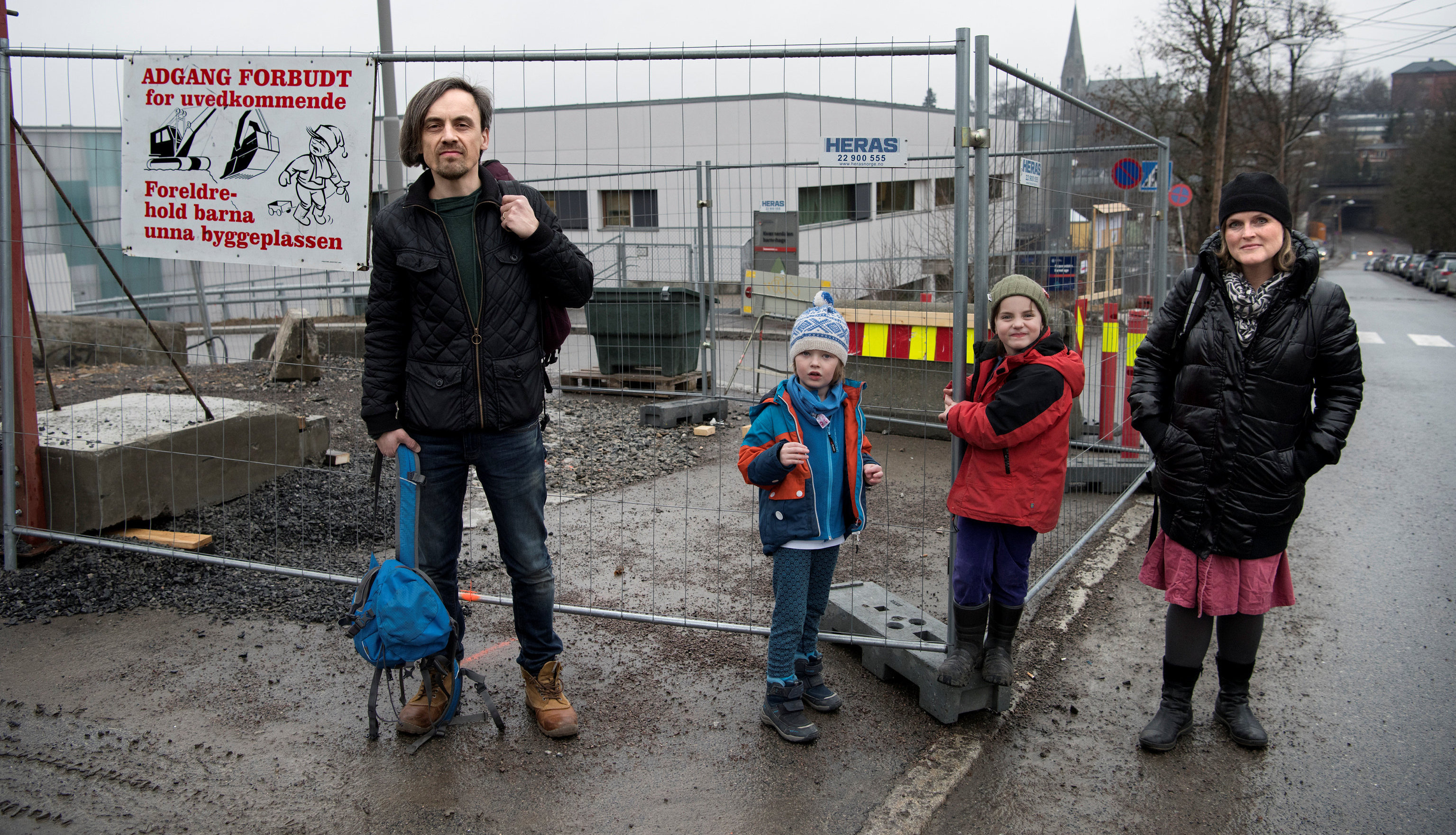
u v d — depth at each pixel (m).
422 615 3.05
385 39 10.26
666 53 3.76
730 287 11.88
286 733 3.32
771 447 3.19
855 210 8.81
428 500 3.21
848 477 3.35
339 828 2.82
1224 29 32.34
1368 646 4.28
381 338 3.11
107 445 4.86
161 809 2.89
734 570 5.02
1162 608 4.73
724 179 17.61
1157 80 34.84
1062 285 5.14
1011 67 3.75
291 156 4.06
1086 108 5.45
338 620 4.18
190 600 4.37
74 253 10.03
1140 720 3.61
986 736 3.45
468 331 3.06
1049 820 2.97
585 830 2.84
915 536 5.68
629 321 10.40
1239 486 3.15
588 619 4.36
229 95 4.07
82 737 3.26
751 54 3.68
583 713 3.53
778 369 10.09
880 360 8.32
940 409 8.12
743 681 3.79
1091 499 6.01
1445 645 4.28
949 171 7.28
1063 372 3.20
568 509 6.12
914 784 3.11
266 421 5.80
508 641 4.13
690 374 10.52
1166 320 3.37
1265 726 3.57
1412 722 3.59
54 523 4.82
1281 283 3.09
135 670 3.74
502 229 3.08
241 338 11.43
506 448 3.19
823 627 4.22
